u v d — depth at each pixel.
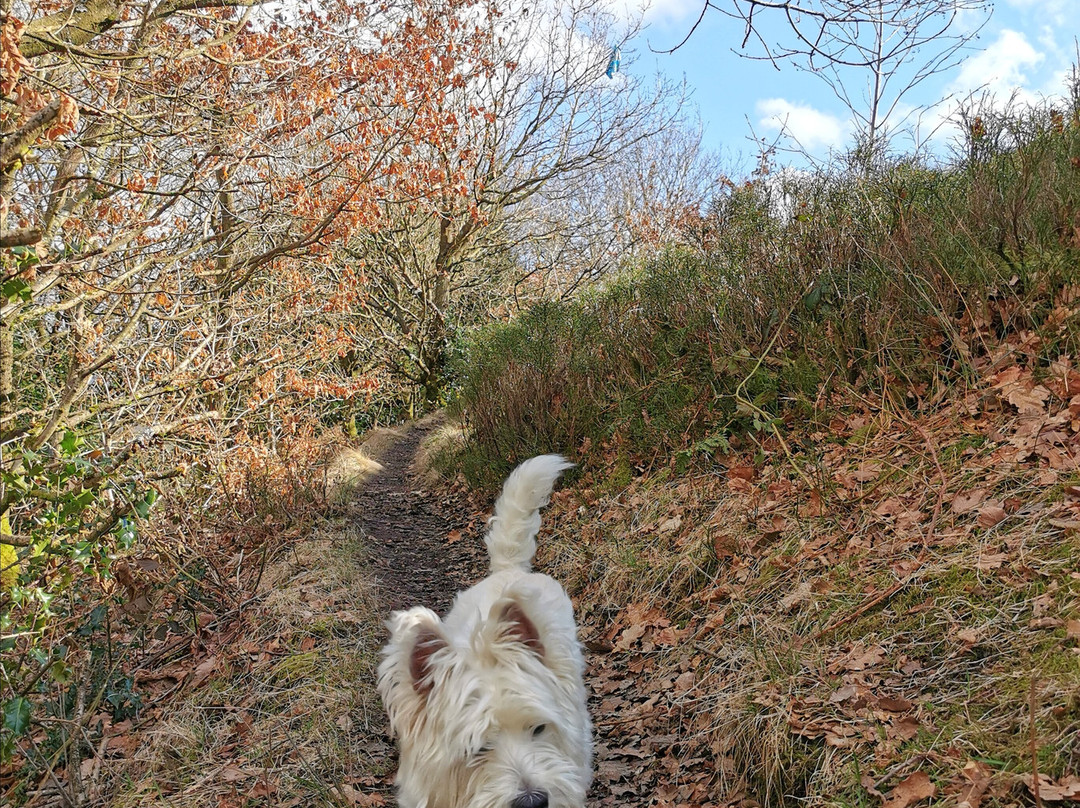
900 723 0.76
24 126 1.19
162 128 1.88
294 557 1.79
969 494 1.02
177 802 1.00
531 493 1.11
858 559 1.05
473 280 5.77
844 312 1.53
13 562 1.10
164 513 1.85
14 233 0.99
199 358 2.46
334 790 0.98
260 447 2.75
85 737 1.06
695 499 1.47
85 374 1.63
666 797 0.89
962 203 1.53
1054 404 1.08
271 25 2.21
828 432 1.40
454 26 3.17
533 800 0.69
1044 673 0.72
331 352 3.60
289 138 2.34
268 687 1.25
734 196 2.39
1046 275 1.25
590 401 2.07
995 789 0.65
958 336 1.26
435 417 4.86
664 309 2.07
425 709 0.77
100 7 1.65
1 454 1.27
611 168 7.62
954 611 0.87
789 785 0.80
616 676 1.18
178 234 2.11
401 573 1.90
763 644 1.01
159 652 1.47
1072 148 1.49
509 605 0.78
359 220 2.60
